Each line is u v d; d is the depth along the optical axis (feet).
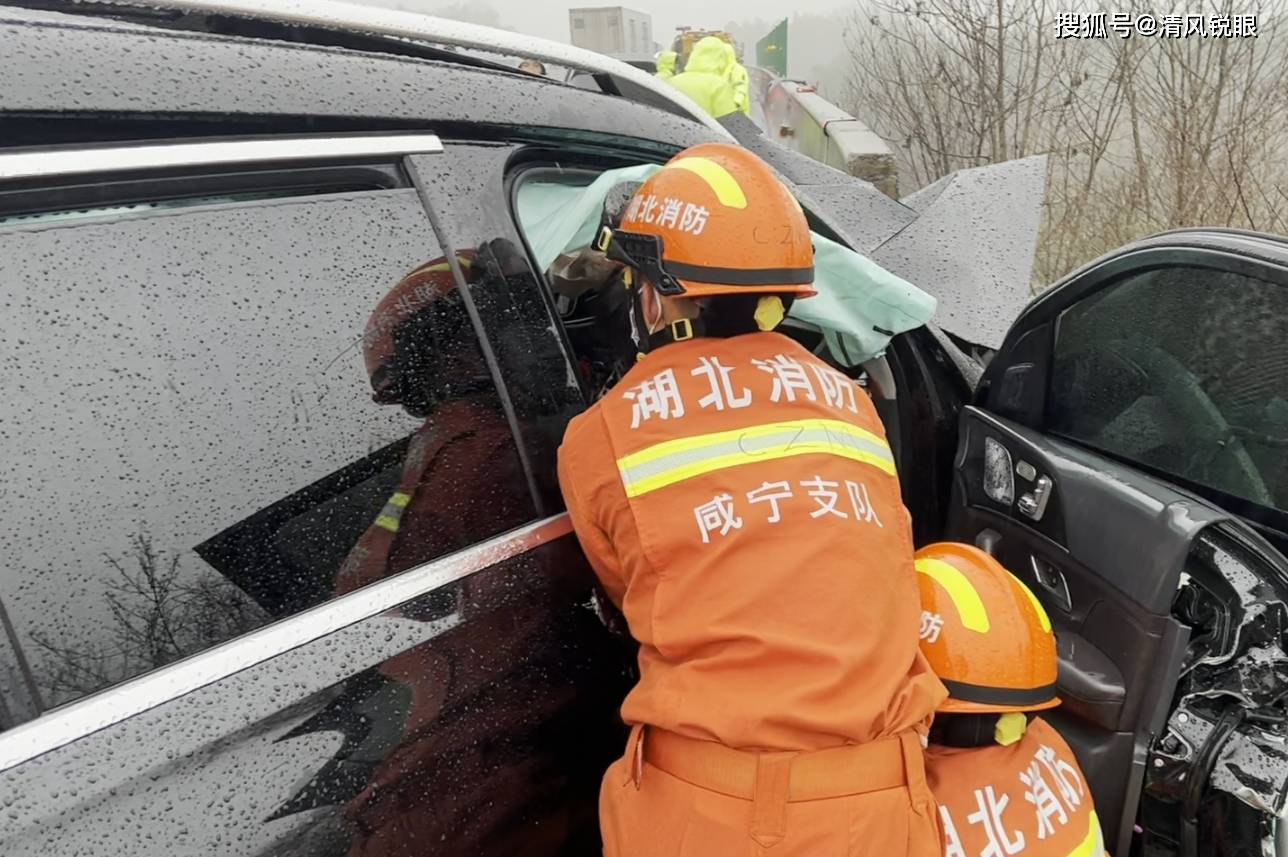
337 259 4.05
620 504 4.32
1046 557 6.28
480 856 4.08
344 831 3.56
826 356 7.70
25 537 3.19
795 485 4.25
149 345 3.51
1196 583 5.52
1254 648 5.25
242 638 3.56
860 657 4.00
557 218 5.31
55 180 3.37
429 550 4.16
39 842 2.94
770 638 3.97
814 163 13.97
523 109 5.07
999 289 8.25
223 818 3.28
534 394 4.70
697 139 6.21
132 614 3.35
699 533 4.16
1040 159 9.63
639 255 4.65
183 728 3.31
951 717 4.81
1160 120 19.10
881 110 25.18
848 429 4.56
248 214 3.85
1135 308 6.38
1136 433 6.48
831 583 4.09
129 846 3.08
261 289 3.82
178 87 3.73
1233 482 5.98
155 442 3.48
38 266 3.32
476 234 4.59
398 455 4.13
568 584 4.62
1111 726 5.59
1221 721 5.31
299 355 3.87
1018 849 4.49
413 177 4.39
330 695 3.64
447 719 3.96
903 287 6.58
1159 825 5.56
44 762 3.04
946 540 7.30
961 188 9.25
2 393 3.19
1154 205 19.45
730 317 4.59
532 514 4.59
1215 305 5.91
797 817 3.90
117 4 4.09
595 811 4.80
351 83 4.31
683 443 4.30
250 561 3.64
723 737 3.92
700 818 3.99
